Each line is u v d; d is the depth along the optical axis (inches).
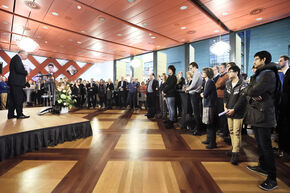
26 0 154.4
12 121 107.4
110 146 96.6
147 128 141.0
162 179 60.8
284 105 81.2
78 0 154.0
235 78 77.5
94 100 287.6
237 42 239.3
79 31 237.1
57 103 142.3
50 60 432.1
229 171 67.1
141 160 77.5
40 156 81.5
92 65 515.2
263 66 56.4
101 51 361.1
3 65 361.7
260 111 55.2
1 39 281.1
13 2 159.5
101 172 65.9
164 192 52.9
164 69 377.1
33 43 165.5
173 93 139.9
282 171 67.5
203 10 176.7
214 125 92.4
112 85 276.4
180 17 188.5
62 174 64.1
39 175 63.3
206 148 93.4
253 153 86.6
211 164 73.5
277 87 55.4
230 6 161.5
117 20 196.9
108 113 226.5
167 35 253.1
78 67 487.2
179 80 181.0
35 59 410.0
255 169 67.1
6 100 236.5
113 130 134.2
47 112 144.5
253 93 54.9
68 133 103.8
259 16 183.5
